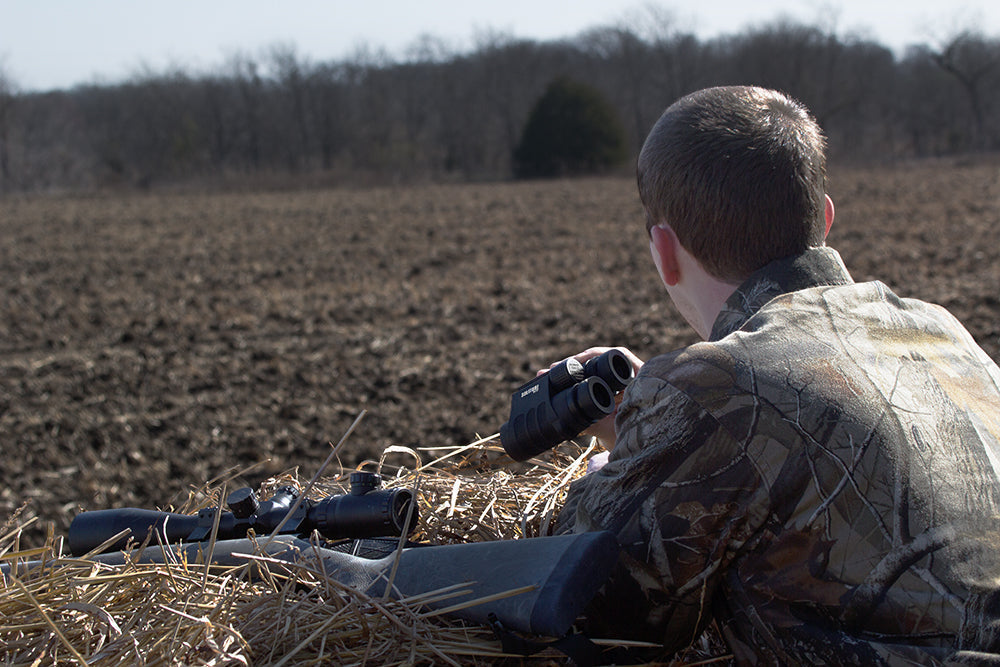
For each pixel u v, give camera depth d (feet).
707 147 5.28
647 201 5.73
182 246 67.41
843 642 4.63
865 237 57.52
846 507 4.62
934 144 221.87
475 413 24.44
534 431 6.02
